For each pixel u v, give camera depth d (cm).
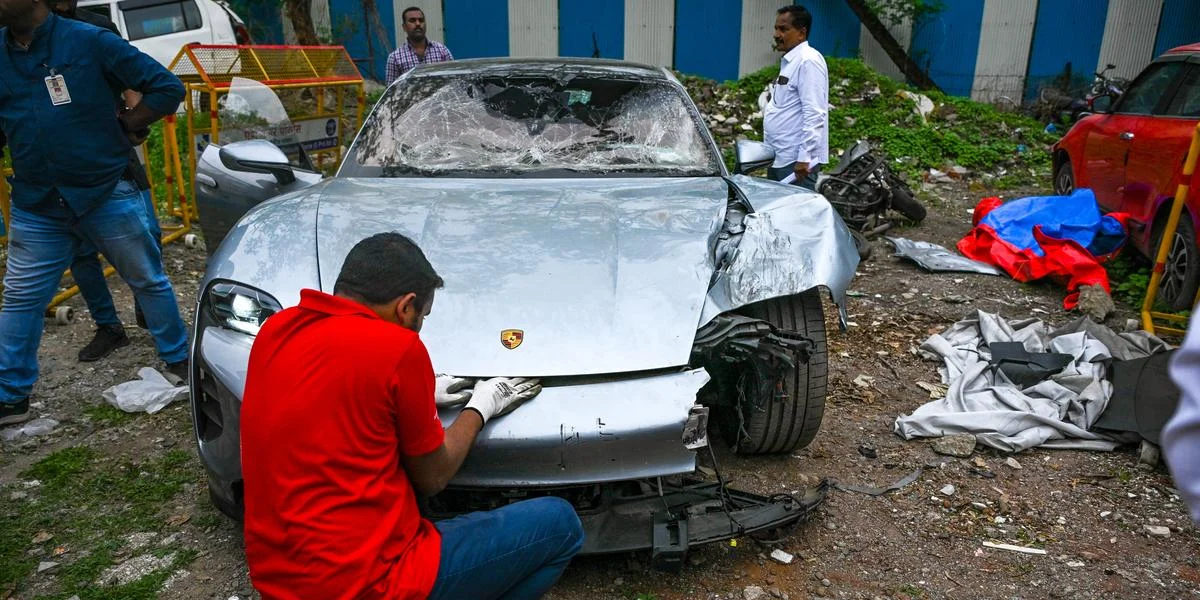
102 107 340
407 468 184
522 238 279
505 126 374
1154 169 546
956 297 554
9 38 324
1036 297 557
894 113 1118
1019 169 1027
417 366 171
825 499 307
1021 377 396
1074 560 276
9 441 347
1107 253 590
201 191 420
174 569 263
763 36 1495
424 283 183
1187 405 86
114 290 550
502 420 225
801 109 586
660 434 229
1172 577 268
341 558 165
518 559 194
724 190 333
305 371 167
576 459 226
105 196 351
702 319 252
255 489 170
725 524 251
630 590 256
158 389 385
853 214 729
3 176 521
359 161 366
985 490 319
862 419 379
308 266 262
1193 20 1341
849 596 256
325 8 1598
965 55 1450
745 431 312
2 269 558
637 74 409
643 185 342
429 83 398
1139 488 322
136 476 319
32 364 361
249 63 656
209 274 271
